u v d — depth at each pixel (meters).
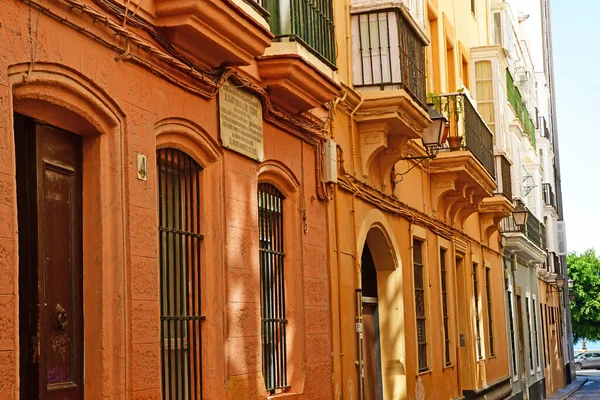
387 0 13.74
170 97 8.38
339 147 12.79
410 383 15.77
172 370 8.60
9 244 6.14
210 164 9.22
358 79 13.85
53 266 7.15
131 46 7.70
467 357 21.33
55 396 7.05
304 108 11.16
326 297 12.05
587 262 71.56
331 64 11.47
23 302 6.85
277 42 10.32
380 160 14.84
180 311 8.75
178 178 8.78
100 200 7.48
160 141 8.36
